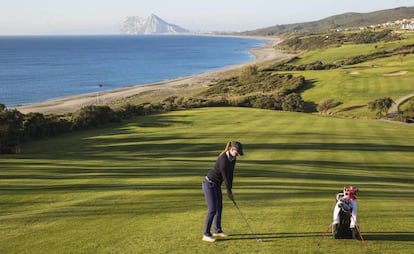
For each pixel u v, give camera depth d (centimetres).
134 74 14412
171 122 4603
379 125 4375
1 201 1235
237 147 813
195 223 975
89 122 4509
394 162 2352
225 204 1184
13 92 9875
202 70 15825
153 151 2780
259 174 1797
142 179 1625
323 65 11906
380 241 855
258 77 10569
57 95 9500
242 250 796
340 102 7394
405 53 11862
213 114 5272
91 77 13300
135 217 1041
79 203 1199
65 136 3972
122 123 4794
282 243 836
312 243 838
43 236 891
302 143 2991
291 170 1953
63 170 1880
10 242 855
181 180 1594
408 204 1240
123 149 2933
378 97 7369
